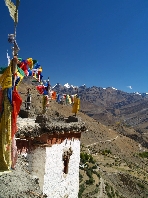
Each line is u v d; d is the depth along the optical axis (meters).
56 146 14.55
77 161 16.56
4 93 8.34
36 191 8.46
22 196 7.68
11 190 7.80
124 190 73.31
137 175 90.62
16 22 8.19
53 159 14.30
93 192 49.03
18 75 8.72
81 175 56.12
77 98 17.67
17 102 8.55
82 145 118.06
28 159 13.28
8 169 8.55
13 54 8.25
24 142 12.99
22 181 8.70
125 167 97.62
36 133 13.14
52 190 14.37
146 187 80.12
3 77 8.20
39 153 13.60
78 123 16.11
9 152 8.45
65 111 133.38
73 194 16.22
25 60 10.24
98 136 149.62
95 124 172.62
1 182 8.06
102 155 110.00
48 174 13.93
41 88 15.93
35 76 13.54
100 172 75.19
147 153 157.25
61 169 15.05
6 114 8.30
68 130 15.15
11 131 8.48
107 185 58.22
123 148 151.12
